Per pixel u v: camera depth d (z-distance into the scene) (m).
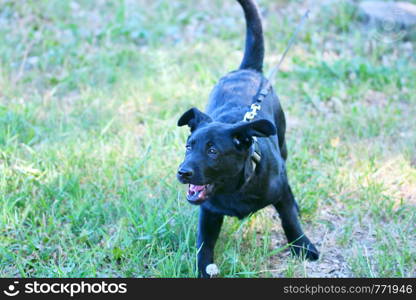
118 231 5.05
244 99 5.08
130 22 9.46
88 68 8.30
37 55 8.72
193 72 8.21
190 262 4.81
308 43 9.06
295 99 7.68
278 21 9.52
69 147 6.35
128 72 8.21
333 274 4.83
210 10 10.01
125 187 5.66
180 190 5.68
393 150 6.62
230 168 4.26
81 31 9.27
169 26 9.46
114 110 7.31
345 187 5.94
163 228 5.19
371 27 9.38
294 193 5.75
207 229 4.74
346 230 5.27
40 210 5.50
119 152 6.38
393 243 5.01
